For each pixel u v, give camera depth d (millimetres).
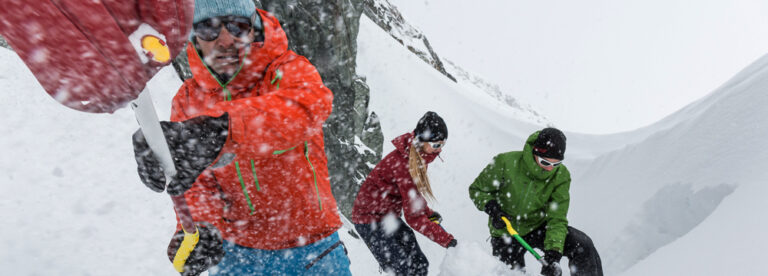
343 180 6426
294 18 6055
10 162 2672
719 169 3854
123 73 540
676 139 4980
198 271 1255
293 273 1651
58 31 490
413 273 3527
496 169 3641
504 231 3680
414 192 3344
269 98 909
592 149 10836
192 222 956
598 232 5109
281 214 1560
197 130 756
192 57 1396
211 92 1457
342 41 6508
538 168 3438
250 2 1306
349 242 4715
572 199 6402
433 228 3363
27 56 500
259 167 1454
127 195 2775
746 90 4465
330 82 6555
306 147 1522
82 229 2246
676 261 2514
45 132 3150
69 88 529
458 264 2939
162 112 4230
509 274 3008
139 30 534
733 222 2543
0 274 1676
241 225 1574
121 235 2369
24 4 469
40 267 1819
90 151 3129
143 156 681
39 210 2270
